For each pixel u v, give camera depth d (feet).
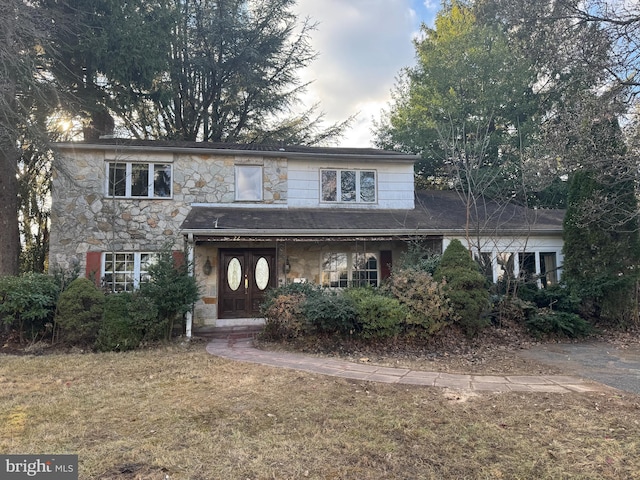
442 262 31.83
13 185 37.86
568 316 30.91
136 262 38.42
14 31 30.27
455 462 11.50
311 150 45.44
